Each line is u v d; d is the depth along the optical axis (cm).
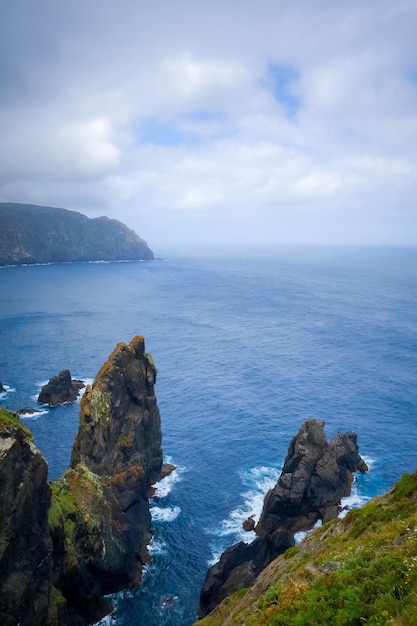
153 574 5412
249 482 7131
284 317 19338
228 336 15975
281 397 10225
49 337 15438
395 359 12800
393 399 9938
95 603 4822
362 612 1453
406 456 7606
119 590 5200
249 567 4906
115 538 5250
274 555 5219
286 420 9081
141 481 6256
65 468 7544
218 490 6956
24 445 3994
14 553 3712
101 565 4922
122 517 5759
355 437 7431
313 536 2728
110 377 6856
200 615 4762
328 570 1970
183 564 5550
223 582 4962
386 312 19900
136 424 6975
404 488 2500
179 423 9038
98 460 6338
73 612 4550
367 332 16088
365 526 2311
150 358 7538
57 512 4541
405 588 1466
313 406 9688
